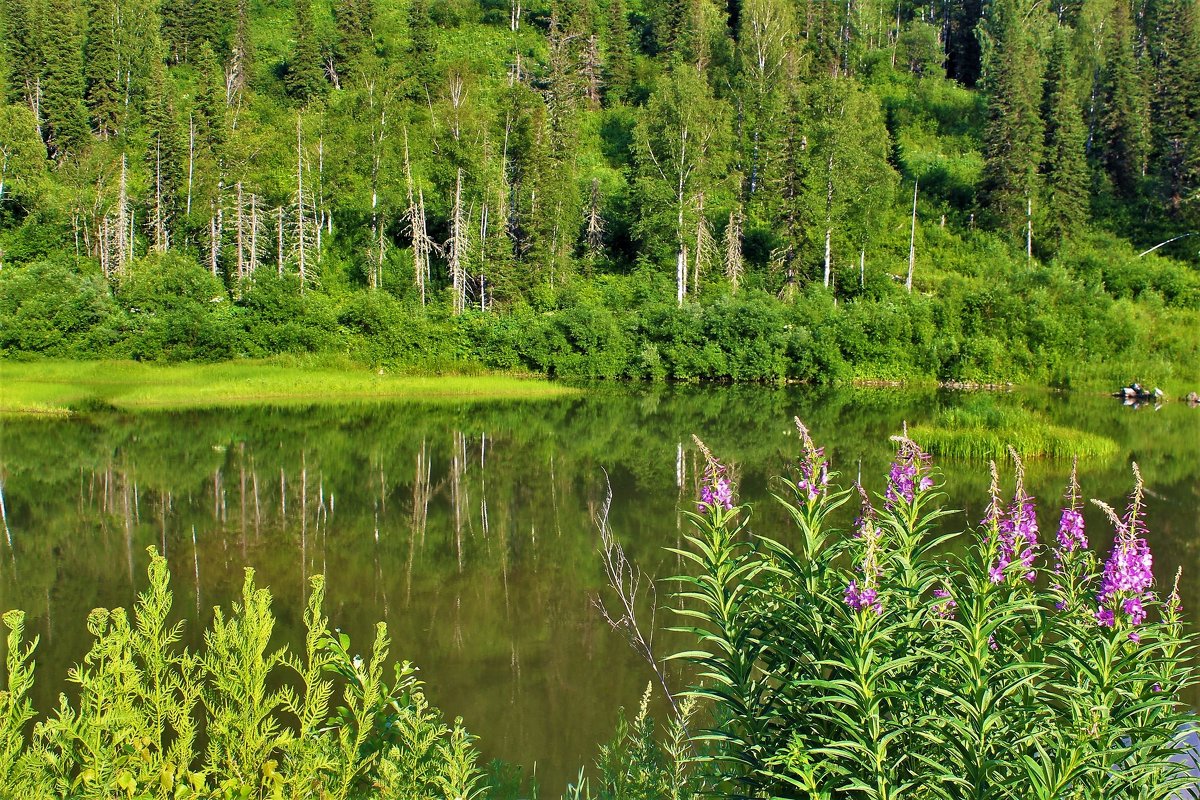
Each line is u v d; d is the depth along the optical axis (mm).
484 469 20062
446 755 4039
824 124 52125
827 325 46000
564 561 12578
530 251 54281
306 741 3986
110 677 3861
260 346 44156
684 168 53844
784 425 27922
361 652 9180
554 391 41094
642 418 30234
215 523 15062
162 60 73375
